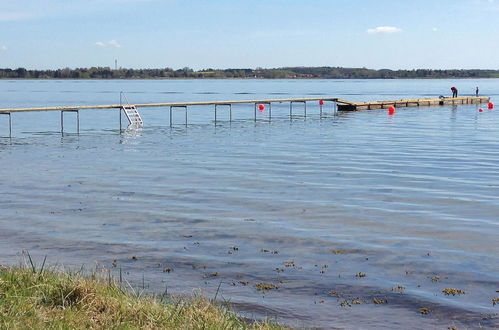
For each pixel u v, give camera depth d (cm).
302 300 1212
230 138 4697
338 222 1875
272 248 1586
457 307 1178
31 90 18438
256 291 1262
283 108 9125
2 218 1908
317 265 1442
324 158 3447
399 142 4347
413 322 1105
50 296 946
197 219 1908
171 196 2289
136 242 1638
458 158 3438
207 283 1308
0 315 834
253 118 7012
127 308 930
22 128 5666
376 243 1636
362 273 1380
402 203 2161
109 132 5269
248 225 1830
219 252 1546
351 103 8006
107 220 1889
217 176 2781
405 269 1415
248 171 2939
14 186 2508
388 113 7625
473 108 8588
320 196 2292
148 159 3428
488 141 4406
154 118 7119
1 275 1030
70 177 2759
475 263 1459
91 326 849
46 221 1873
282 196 2291
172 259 1484
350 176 2783
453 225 1833
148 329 862
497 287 1294
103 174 2853
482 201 2186
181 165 3169
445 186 2508
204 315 955
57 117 7275
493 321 1111
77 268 1387
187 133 5156
